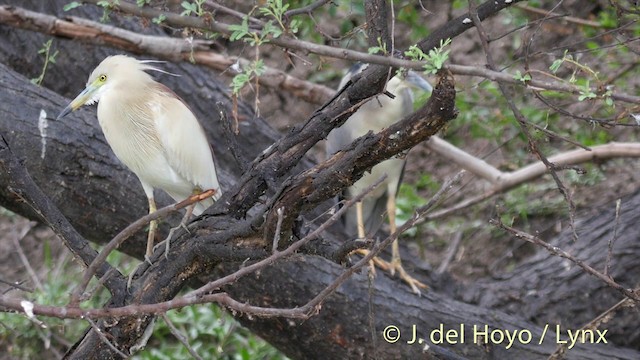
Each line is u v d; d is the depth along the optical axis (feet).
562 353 23.84
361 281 28.04
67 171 26.91
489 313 29.48
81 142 27.02
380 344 27.81
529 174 33.83
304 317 16.93
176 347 37.50
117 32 31.22
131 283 21.97
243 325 29.17
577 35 39.81
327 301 27.43
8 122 26.53
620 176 39.42
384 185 32.60
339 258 19.75
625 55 36.91
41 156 26.63
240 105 33.45
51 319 37.78
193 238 21.63
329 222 16.92
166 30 36.55
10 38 32.73
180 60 32.22
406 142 18.47
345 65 44.39
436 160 42.39
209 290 17.49
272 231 19.67
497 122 35.81
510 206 39.11
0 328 38.11
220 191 25.67
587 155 33.12
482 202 39.06
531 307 30.89
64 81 32.94
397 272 30.35
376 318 27.89
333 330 27.63
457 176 16.89
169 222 27.53
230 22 33.58
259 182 21.45
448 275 32.12
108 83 24.50
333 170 18.98
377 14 20.76
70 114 27.32
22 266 41.91
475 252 38.75
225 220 21.43
